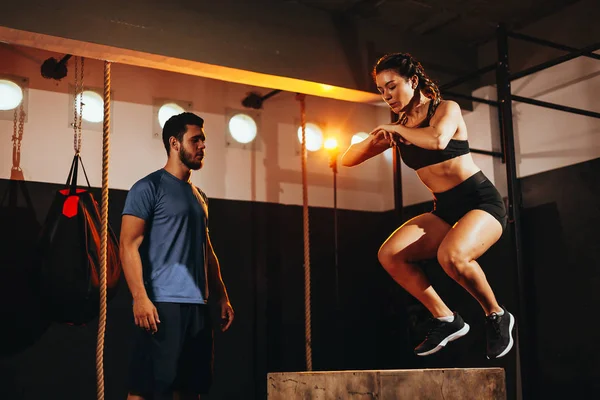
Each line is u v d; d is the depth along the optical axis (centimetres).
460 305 505
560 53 471
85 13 381
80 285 394
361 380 285
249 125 534
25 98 449
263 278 517
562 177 453
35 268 402
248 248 515
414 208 562
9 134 441
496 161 496
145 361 342
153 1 404
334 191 556
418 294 326
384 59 314
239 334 498
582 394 424
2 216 430
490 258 493
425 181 322
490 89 512
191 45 412
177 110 505
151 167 488
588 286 429
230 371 489
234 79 446
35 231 439
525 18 491
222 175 514
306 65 454
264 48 439
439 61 520
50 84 460
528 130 482
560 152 457
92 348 445
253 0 441
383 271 568
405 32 509
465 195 308
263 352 505
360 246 570
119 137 479
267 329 511
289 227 538
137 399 341
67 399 431
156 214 359
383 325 561
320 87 466
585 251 432
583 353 426
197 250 366
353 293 558
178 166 377
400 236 324
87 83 474
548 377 445
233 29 429
